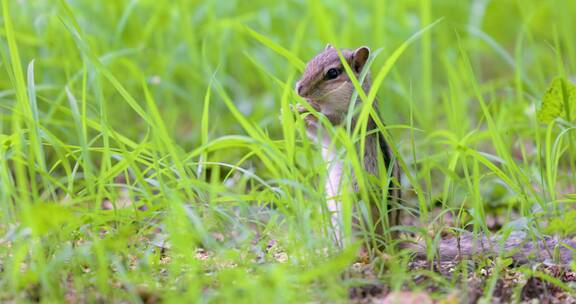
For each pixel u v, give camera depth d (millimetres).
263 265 9180
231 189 12922
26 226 8266
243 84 18641
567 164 14875
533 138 14547
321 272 7867
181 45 17922
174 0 18312
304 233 9023
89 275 8805
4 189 9188
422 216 9867
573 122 12156
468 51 20344
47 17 16797
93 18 18406
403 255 10211
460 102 15836
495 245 11055
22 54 16891
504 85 19141
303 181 9547
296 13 20281
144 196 10250
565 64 19266
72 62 16062
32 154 9477
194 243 9797
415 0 21141
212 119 17016
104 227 9844
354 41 18938
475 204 9805
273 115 15625
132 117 16891
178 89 16750
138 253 9539
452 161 10750
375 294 8805
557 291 9312
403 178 14336
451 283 9133
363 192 9250
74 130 14930
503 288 9133
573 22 20500
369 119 11750
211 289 8688
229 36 18656
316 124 11898
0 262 9203
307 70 12516
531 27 21016
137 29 18422
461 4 22266
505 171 12711
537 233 10305
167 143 9547
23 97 9844
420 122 16281
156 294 8438
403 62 19109
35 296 8430
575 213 9516
